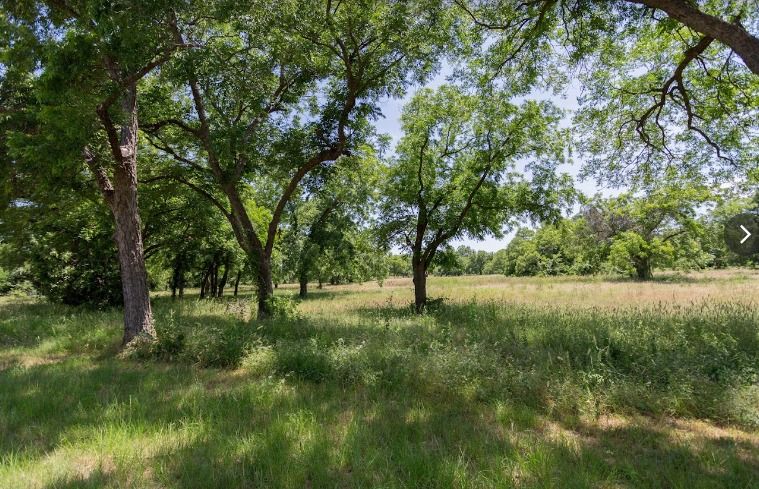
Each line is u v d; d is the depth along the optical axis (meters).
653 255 35.81
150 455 3.72
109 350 8.69
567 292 21.67
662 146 11.53
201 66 8.49
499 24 9.55
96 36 7.04
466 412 4.86
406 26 9.98
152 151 15.12
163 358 7.86
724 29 5.68
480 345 6.96
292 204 24.69
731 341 6.72
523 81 10.32
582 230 41.28
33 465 3.56
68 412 4.88
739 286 21.61
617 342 6.91
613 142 11.97
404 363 6.29
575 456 3.63
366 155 14.62
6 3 8.37
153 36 7.45
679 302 14.66
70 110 6.96
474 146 14.41
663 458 3.66
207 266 27.94
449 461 3.45
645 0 6.20
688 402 4.86
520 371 5.70
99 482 3.23
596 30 8.86
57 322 11.82
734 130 10.48
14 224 14.84
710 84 9.73
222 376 6.68
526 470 3.37
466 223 14.96
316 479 3.27
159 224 18.31
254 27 8.59
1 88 9.88
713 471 3.38
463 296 21.56
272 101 12.04
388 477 3.29
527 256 64.75
